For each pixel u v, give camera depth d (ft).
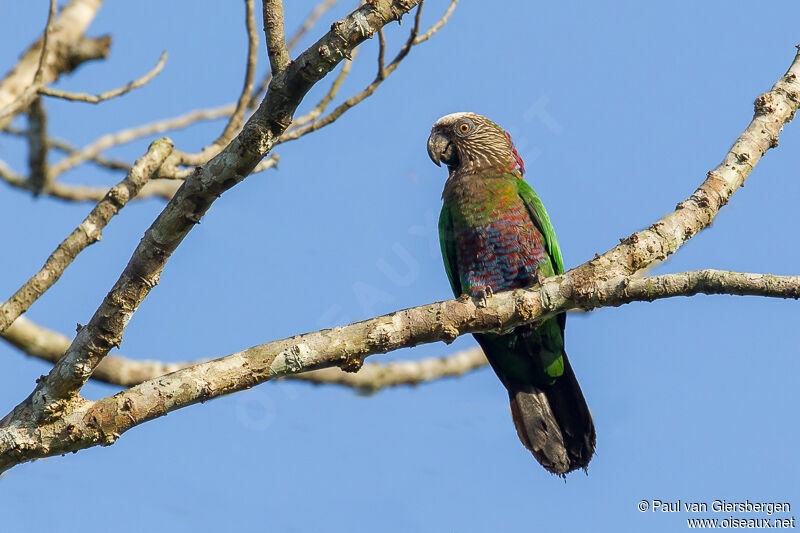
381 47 38.86
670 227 32.30
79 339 28.53
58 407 28.40
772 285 28.40
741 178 34.19
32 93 36.70
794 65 37.22
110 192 35.96
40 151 47.52
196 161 39.19
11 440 28.17
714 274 28.91
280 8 26.73
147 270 28.43
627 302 30.35
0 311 33.68
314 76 26.35
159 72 39.75
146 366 45.96
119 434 28.73
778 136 35.45
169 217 27.91
